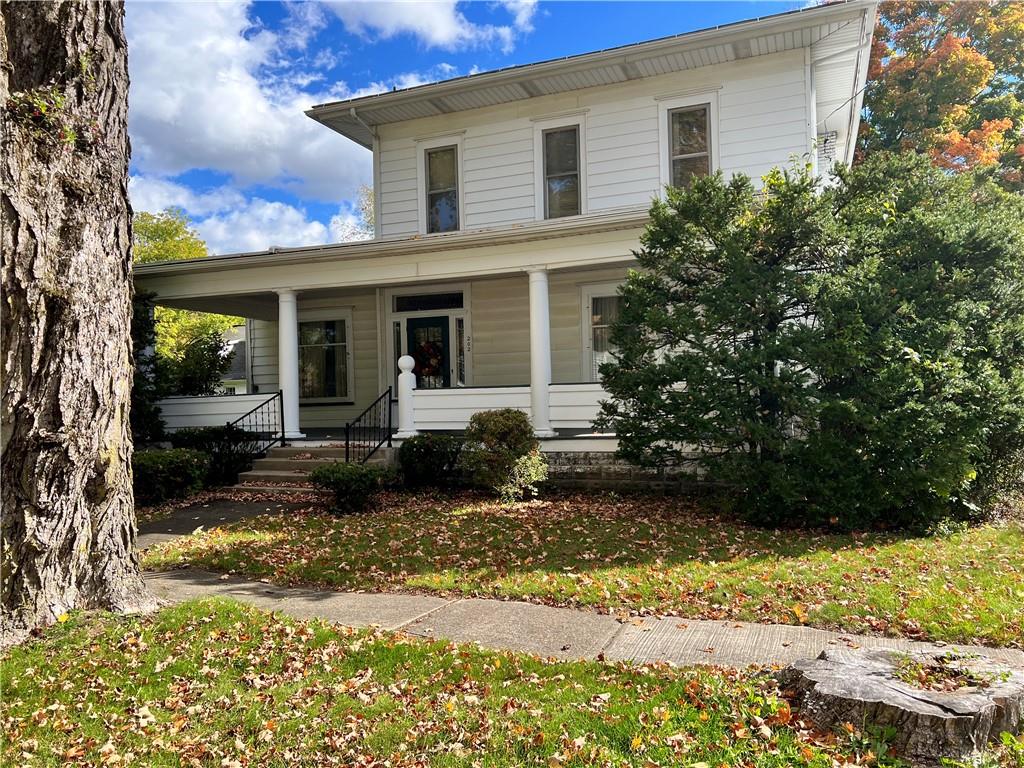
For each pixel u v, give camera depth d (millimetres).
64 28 4574
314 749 3240
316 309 16234
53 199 4453
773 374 8172
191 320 28922
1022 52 23234
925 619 4863
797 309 8711
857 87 13711
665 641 4672
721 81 12781
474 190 14320
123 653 4344
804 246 8359
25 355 4387
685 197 8766
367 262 12172
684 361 8297
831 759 2943
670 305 9086
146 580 6496
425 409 11891
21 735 3357
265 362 18547
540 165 13875
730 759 2998
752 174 12562
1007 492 8758
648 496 10281
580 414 11102
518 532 8047
